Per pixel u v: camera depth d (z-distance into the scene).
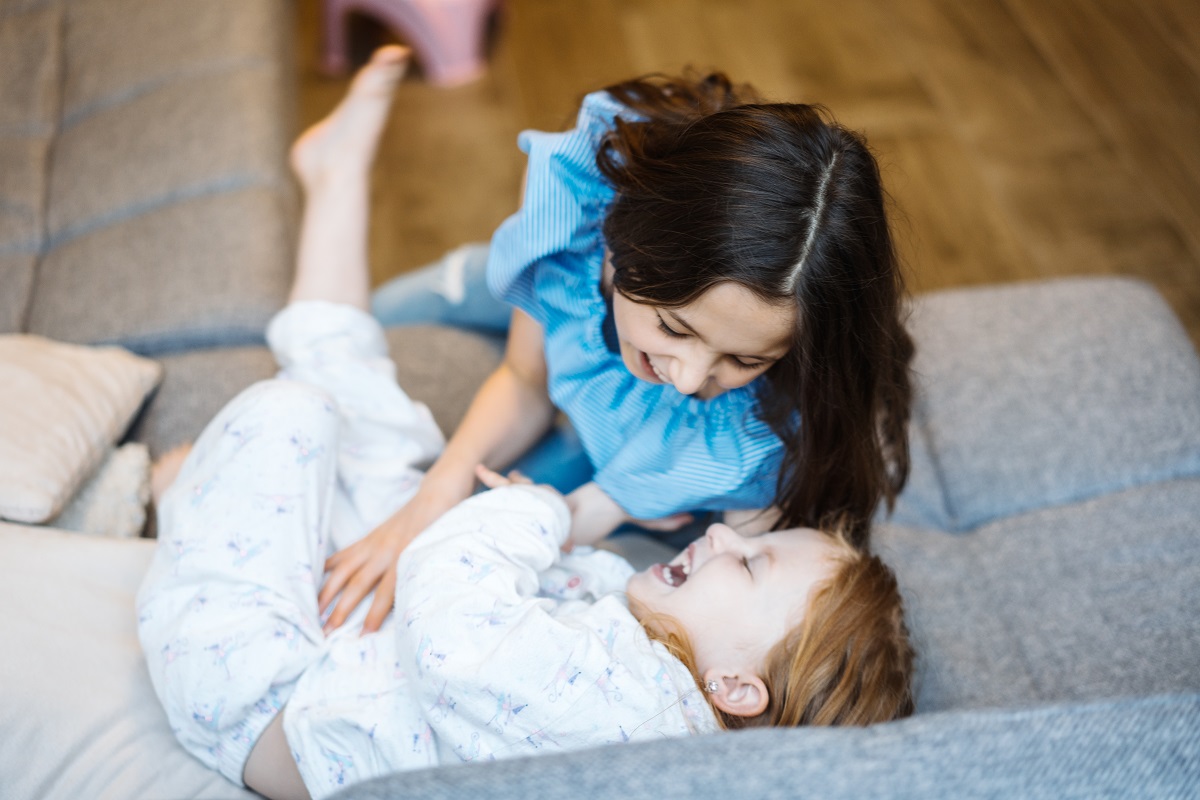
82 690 0.96
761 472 1.11
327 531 1.11
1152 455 1.31
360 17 2.69
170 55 1.78
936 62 2.59
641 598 1.09
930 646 1.16
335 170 1.42
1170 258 2.17
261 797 1.03
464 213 2.24
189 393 1.37
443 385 1.46
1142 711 0.67
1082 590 1.18
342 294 1.39
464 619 0.93
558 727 0.90
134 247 1.53
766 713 1.03
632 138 0.94
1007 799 0.62
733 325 0.84
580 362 1.09
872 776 0.62
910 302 1.09
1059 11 2.74
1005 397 1.38
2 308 1.47
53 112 1.75
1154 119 2.46
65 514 1.17
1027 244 2.19
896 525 1.30
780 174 0.82
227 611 1.00
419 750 0.96
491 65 2.56
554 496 1.11
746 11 2.73
